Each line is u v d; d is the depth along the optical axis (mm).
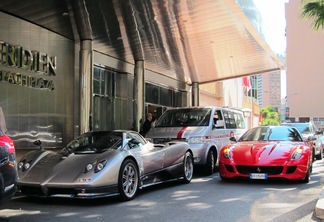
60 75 14234
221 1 10719
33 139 12906
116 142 7805
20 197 7500
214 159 11688
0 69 11688
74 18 12156
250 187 8609
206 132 11312
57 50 14094
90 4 10852
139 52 17094
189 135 10977
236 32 14250
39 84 13234
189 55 18109
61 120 14250
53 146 13805
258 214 6039
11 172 5027
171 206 6684
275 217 5848
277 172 8750
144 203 6961
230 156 9227
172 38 14859
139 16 12031
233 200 7160
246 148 9359
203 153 10875
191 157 9875
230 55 18641
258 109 61750
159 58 18562
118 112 19047
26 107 12656
